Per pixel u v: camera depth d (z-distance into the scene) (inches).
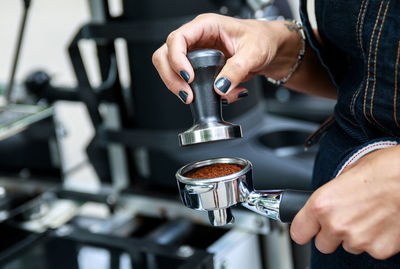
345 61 25.4
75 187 45.5
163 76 20.7
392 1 18.8
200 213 39.4
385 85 19.7
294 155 41.3
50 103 44.0
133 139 40.8
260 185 38.3
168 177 41.6
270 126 44.5
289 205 18.3
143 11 37.9
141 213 43.3
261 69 25.6
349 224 16.2
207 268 33.8
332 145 23.7
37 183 45.4
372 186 15.9
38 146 46.4
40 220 43.4
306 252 41.9
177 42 20.0
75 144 62.9
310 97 74.2
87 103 41.7
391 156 15.9
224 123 19.2
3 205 41.9
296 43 25.6
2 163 47.4
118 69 41.5
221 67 19.7
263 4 36.9
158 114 39.7
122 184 43.8
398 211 15.7
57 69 64.6
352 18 20.6
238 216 38.2
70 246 37.0
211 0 37.4
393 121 20.0
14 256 36.0
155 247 35.8
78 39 39.7
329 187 16.6
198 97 19.6
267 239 38.6
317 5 22.9
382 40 19.3
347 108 22.3
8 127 34.3
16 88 42.9
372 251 16.4
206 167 20.4
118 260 35.1
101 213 64.2
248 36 22.3
